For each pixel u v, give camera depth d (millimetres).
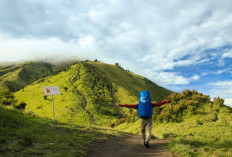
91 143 7223
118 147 6977
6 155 4133
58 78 159625
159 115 14438
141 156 5449
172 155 5477
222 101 13508
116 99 110812
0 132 6109
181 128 11086
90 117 70625
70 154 4906
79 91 114438
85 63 180500
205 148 5719
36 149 5070
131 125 18016
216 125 10438
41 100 106500
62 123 13492
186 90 16359
